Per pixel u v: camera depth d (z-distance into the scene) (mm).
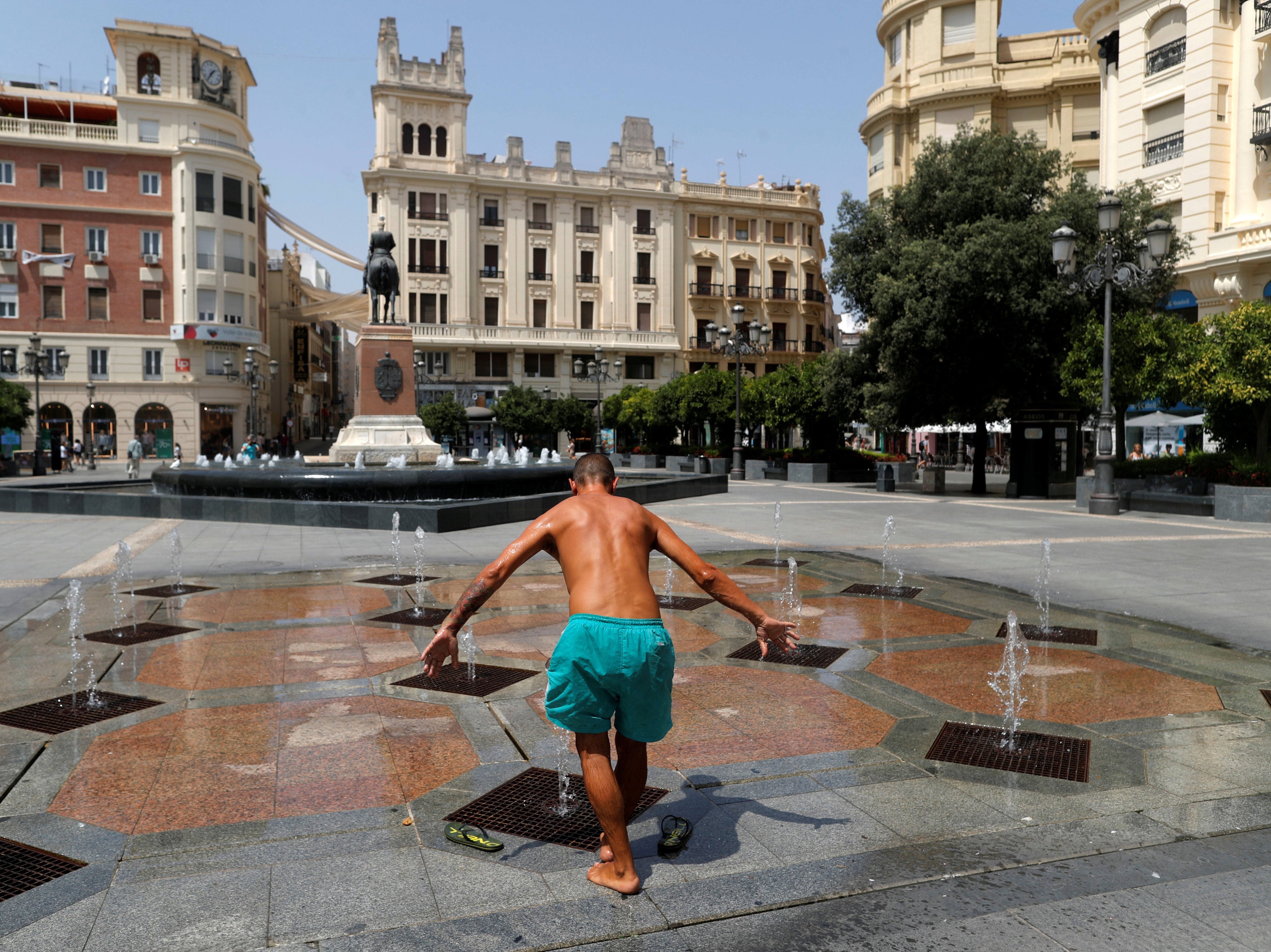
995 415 22781
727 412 33562
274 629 6445
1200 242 26078
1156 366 18844
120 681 5066
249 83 49906
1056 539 12406
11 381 41125
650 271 56719
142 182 44625
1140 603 7551
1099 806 3332
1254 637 6258
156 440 45375
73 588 6234
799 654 5715
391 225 50656
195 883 2752
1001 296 20297
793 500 19922
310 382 72188
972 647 5930
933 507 18328
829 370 26953
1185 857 2926
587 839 3059
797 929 2494
